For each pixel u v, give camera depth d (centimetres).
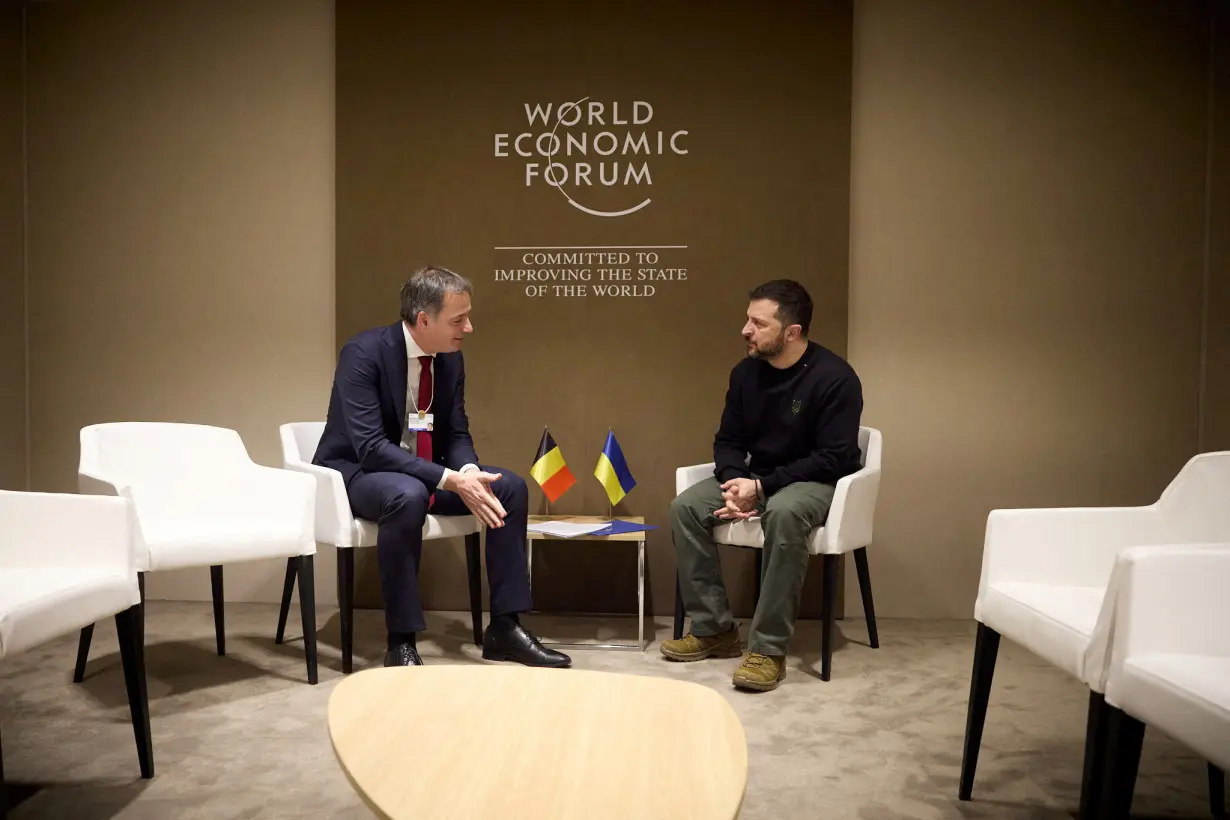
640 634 328
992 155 375
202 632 349
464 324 310
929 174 377
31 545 208
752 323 317
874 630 337
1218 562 155
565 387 384
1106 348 374
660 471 382
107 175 399
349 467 312
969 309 377
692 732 144
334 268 394
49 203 400
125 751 231
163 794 207
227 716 257
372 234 387
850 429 313
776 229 376
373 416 306
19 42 397
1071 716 263
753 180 376
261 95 394
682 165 379
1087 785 162
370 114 386
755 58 375
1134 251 372
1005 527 206
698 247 379
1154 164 371
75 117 398
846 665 313
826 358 321
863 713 265
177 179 397
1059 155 373
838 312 374
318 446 327
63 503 209
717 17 376
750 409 329
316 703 268
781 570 289
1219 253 367
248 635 346
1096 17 371
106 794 207
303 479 287
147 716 216
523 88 383
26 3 397
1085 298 374
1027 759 231
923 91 376
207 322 399
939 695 282
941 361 379
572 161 382
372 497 293
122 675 292
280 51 393
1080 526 207
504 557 311
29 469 404
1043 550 206
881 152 378
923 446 380
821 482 311
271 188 395
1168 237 371
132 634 213
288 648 328
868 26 376
